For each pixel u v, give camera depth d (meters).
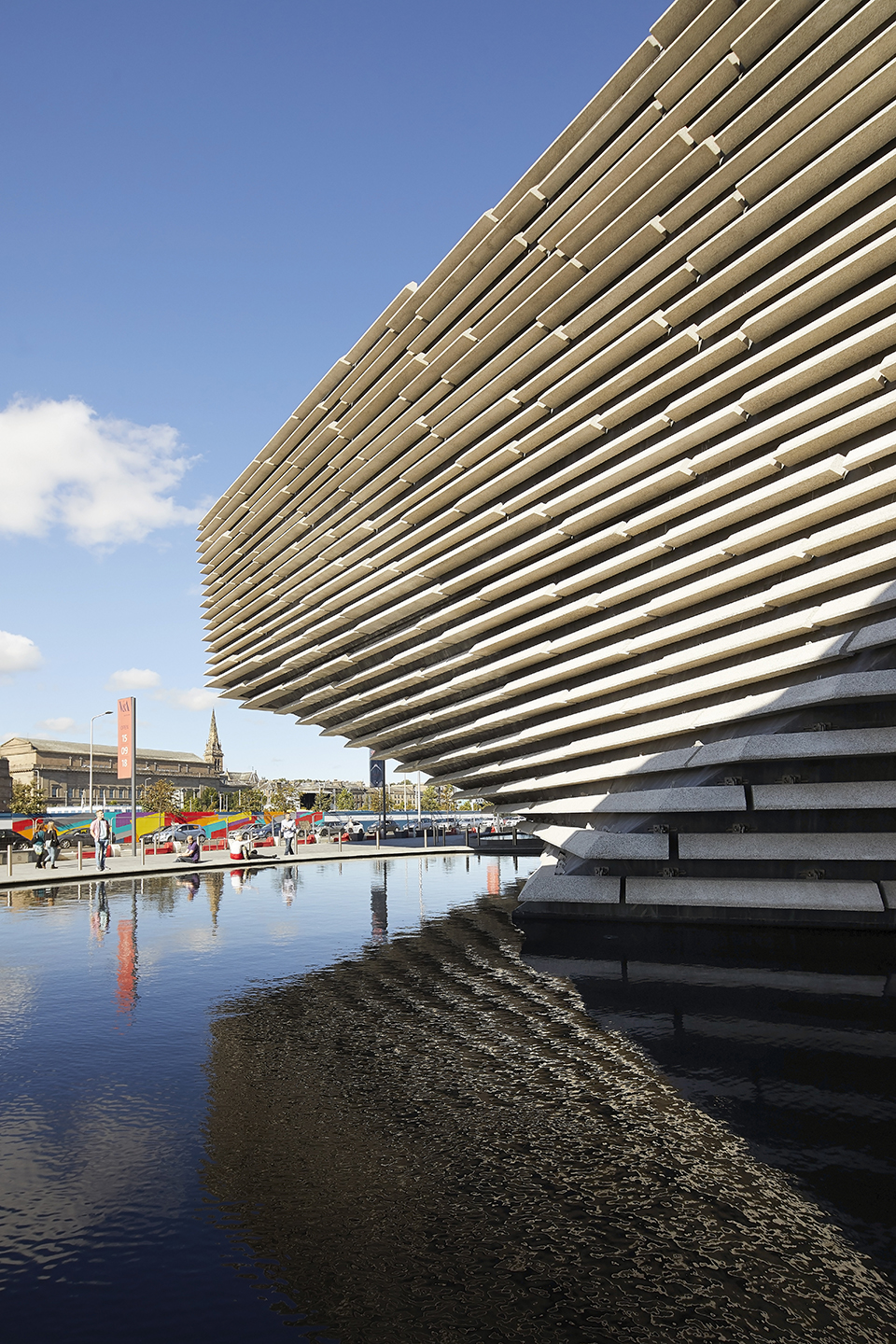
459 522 20.03
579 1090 6.31
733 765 13.26
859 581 11.75
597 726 16.83
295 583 27.81
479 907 18.73
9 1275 3.88
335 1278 3.82
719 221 12.86
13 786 96.12
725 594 13.84
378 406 22.14
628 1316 3.48
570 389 15.98
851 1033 7.57
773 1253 3.96
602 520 15.83
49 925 16.19
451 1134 5.51
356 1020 8.57
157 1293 3.71
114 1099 6.29
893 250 10.46
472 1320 3.48
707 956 11.50
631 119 14.30
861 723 11.73
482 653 19.58
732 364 13.12
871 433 11.44
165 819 52.19
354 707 26.30
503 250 16.77
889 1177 4.73
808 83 11.43
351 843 51.19
